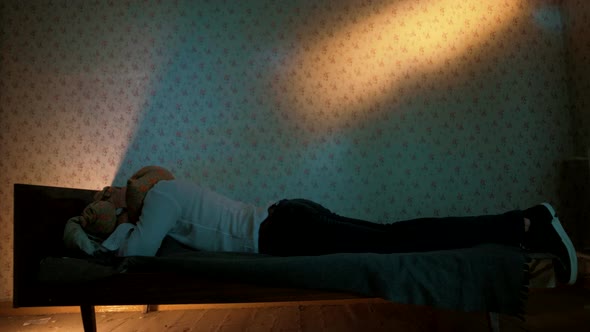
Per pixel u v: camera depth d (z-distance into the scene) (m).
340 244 1.53
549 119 2.36
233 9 2.41
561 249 1.41
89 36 2.38
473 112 2.37
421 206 2.32
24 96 2.35
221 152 2.35
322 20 2.38
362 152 2.35
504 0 2.39
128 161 2.32
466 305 1.23
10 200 2.30
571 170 2.32
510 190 2.33
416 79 2.38
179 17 2.40
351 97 2.37
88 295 1.36
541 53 2.39
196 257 1.46
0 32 2.37
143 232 1.50
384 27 2.40
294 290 1.32
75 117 2.34
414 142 2.36
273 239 1.60
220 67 2.39
